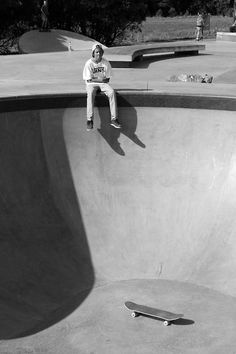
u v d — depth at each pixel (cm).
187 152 998
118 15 4159
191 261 896
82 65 1761
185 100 1004
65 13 4194
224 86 1234
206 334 730
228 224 915
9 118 968
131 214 966
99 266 897
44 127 1002
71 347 706
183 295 829
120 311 786
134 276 883
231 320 764
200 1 6888
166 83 1301
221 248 896
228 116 988
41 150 987
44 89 1176
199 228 931
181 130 1010
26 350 694
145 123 1020
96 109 1014
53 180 976
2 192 915
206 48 2450
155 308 793
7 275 817
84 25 4319
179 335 727
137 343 712
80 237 934
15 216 906
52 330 740
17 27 4128
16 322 743
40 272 851
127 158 1009
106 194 984
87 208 968
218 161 977
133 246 930
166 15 6962
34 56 2033
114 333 734
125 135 1020
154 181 990
